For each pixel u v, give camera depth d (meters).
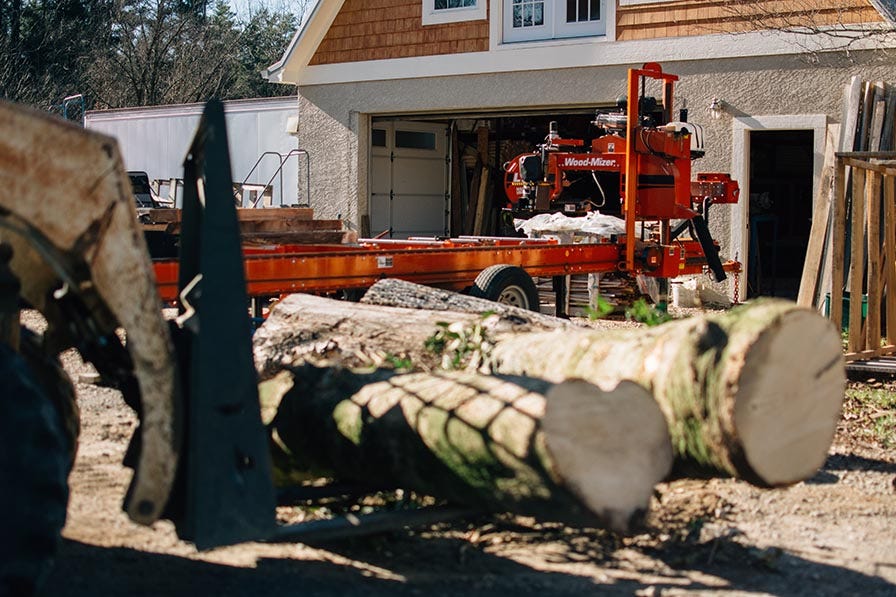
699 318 4.86
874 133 11.78
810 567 4.93
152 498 3.91
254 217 13.95
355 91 18.34
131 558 4.69
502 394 4.20
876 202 9.05
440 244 11.57
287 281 8.88
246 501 4.04
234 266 4.08
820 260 10.85
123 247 3.76
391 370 5.08
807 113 14.30
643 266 12.09
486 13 16.91
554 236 12.45
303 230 13.90
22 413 3.56
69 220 3.70
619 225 12.16
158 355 3.85
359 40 18.22
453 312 6.93
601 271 11.93
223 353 4.03
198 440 3.98
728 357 4.48
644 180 12.16
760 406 4.48
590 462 3.99
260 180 20.88
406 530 5.28
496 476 4.16
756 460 4.48
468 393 4.36
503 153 20.19
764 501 5.90
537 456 3.94
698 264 12.77
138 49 39.88
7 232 4.08
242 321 4.07
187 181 4.78
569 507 4.02
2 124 3.56
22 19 36.16
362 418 4.71
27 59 35.72
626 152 12.06
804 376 4.56
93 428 7.05
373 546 4.98
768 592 4.58
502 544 5.14
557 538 5.23
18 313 4.18
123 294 3.79
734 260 14.88
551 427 3.94
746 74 14.70
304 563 4.78
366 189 18.56
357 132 18.38
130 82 39.50
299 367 5.23
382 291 8.07
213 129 4.11
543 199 12.66
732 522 5.56
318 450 5.02
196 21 42.03
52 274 4.29
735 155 14.87
